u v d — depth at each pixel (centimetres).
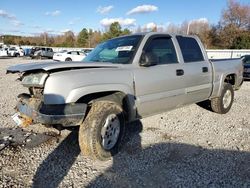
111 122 382
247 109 717
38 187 312
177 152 415
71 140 452
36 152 404
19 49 4553
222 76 607
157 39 463
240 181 333
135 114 418
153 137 476
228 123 576
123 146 431
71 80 339
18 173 343
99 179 332
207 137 485
